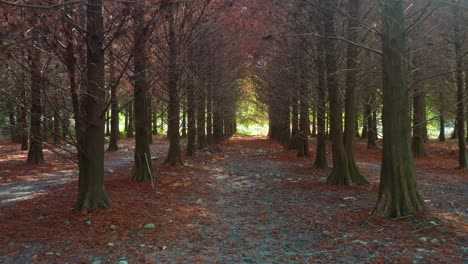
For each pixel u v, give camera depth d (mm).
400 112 6172
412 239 5059
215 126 26453
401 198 6094
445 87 13977
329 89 10016
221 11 10344
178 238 5430
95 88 6488
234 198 8656
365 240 5098
